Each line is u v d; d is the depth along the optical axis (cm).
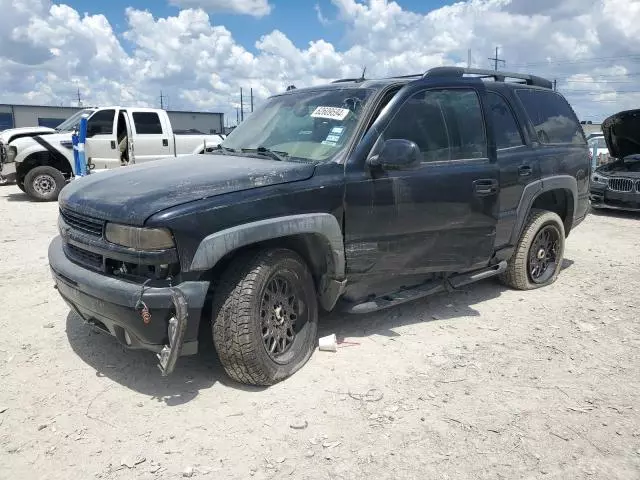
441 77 452
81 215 343
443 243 434
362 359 391
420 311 492
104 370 374
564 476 268
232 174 351
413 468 273
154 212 305
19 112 4962
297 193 351
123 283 315
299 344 374
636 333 448
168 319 310
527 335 441
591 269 651
